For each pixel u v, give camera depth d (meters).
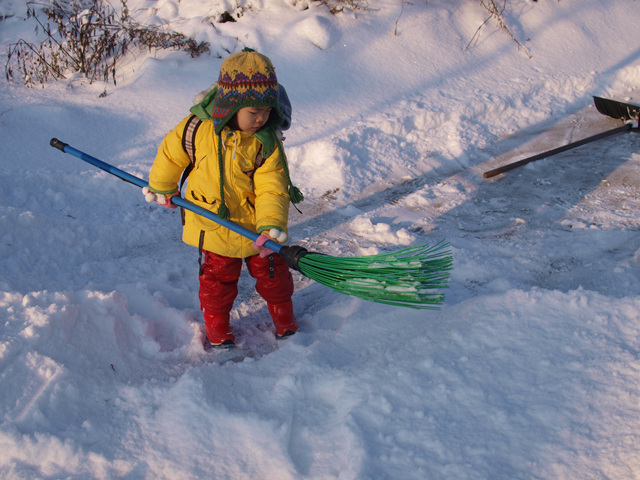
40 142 5.23
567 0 7.78
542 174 5.14
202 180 2.79
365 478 2.11
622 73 6.81
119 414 2.55
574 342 2.57
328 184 5.07
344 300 3.52
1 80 6.21
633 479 2.02
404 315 3.19
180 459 2.36
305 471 2.29
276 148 2.75
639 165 5.13
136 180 3.08
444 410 2.36
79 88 6.20
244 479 2.30
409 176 5.23
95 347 2.88
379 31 6.91
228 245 2.87
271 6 6.96
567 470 2.09
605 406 2.26
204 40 6.66
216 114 2.58
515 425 2.26
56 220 4.13
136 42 6.91
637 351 2.46
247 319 3.50
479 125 5.96
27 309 2.85
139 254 4.18
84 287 3.65
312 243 4.27
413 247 2.76
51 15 7.20
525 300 2.86
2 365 2.60
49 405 2.51
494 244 4.11
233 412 2.50
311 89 6.20
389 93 6.25
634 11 7.80
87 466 2.33
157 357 3.08
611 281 3.59
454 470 2.13
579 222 4.30
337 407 2.56
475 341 2.68
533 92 6.48
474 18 7.34
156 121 5.73
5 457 2.34
